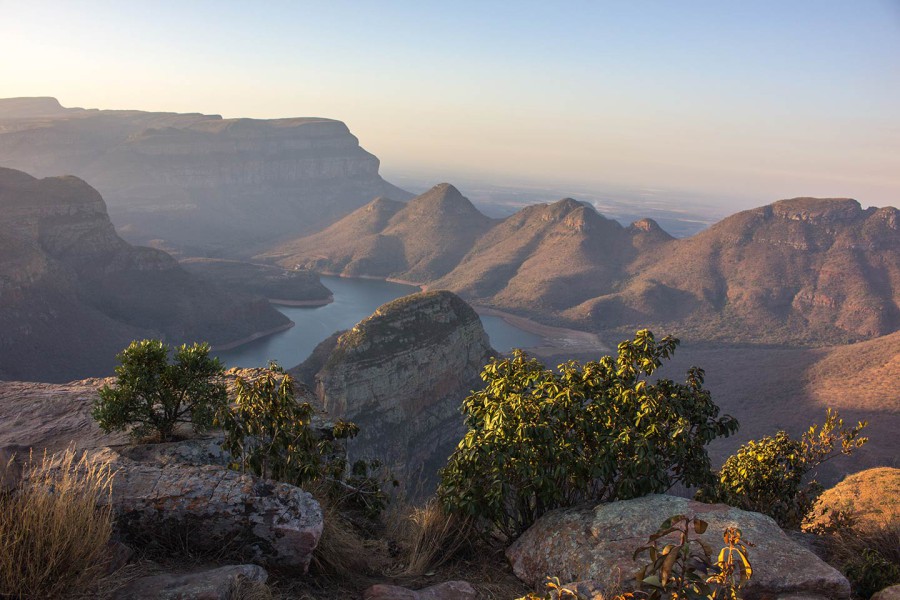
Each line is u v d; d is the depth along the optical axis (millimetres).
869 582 5895
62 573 4117
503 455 6918
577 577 5715
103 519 4617
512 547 6887
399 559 6730
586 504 7020
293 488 5766
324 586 5441
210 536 5273
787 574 5168
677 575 3758
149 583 4438
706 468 8148
